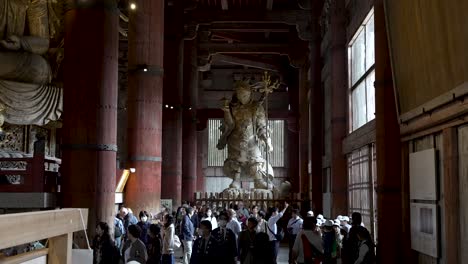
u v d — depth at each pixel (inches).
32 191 481.1
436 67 367.2
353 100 922.1
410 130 447.2
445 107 362.0
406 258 467.2
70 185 507.5
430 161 403.5
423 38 387.5
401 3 430.9
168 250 511.2
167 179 1122.0
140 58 782.5
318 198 1213.1
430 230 406.3
